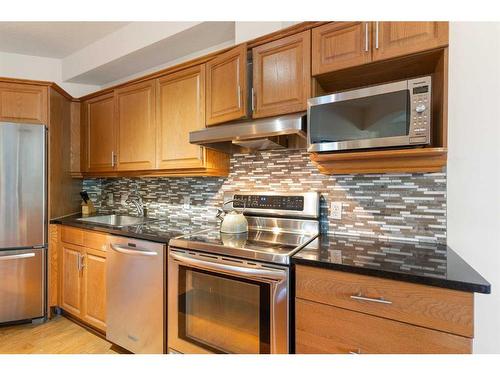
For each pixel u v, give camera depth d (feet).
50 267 8.25
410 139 4.01
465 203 4.53
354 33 4.66
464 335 3.10
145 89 7.70
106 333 6.73
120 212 9.95
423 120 3.94
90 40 9.09
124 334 6.34
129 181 9.79
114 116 8.45
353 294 3.70
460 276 3.23
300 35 5.17
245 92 5.66
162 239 5.75
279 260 4.28
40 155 7.96
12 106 7.97
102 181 10.59
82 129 9.51
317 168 5.57
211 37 7.47
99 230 7.02
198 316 5.21
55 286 8.33
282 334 4.25
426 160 4.32
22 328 7.66
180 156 7.03
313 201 5.88
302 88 5.14
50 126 8.32
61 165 8.93
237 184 7.30
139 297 6.09
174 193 8.63
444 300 3.19
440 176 4.79
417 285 3.33
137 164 7.90
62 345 6.83
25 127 7.74
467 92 4.43
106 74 9.80
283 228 6.18
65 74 10.20
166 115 7.27
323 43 4.94
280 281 4.25
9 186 7.59
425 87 3.92
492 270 4.30
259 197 6.53
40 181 7.97
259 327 4.49
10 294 7.64
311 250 4.55
